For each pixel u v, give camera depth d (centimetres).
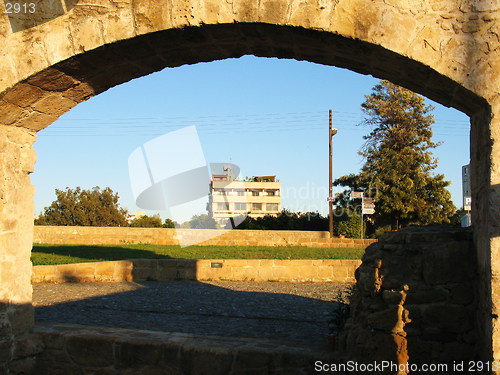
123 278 1299
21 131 596
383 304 496
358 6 457
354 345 502
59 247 2077
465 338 471
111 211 4059
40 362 588
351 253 1912
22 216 593
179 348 543
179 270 1323
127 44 510
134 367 555
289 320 805
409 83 507
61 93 571
